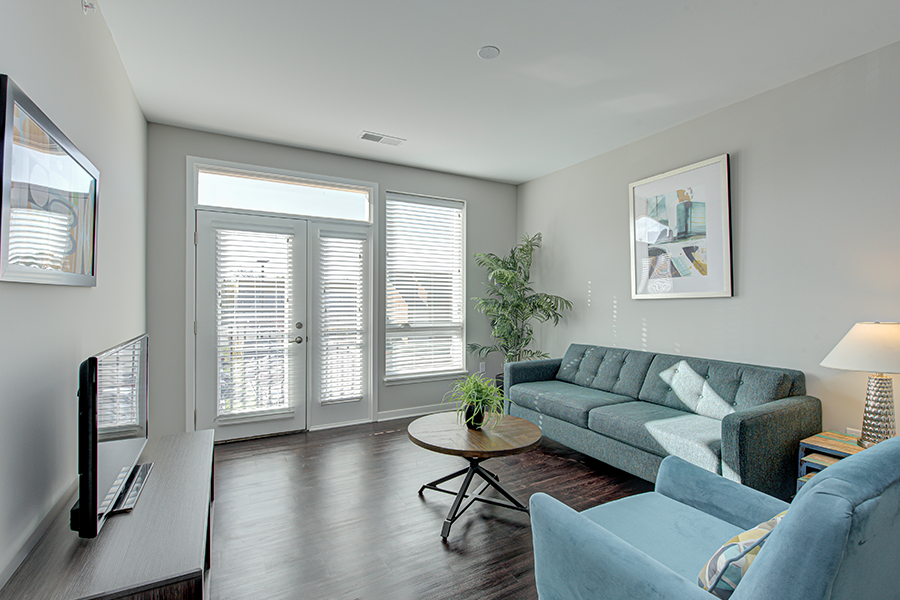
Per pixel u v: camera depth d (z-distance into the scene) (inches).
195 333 136.3
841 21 83.2
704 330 125.3
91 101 73.8
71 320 62.4
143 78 105.0
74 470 62.9
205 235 138.1
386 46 92.6
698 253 125.5
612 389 137.0
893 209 89.8
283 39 90.0
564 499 100.7
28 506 48.9
